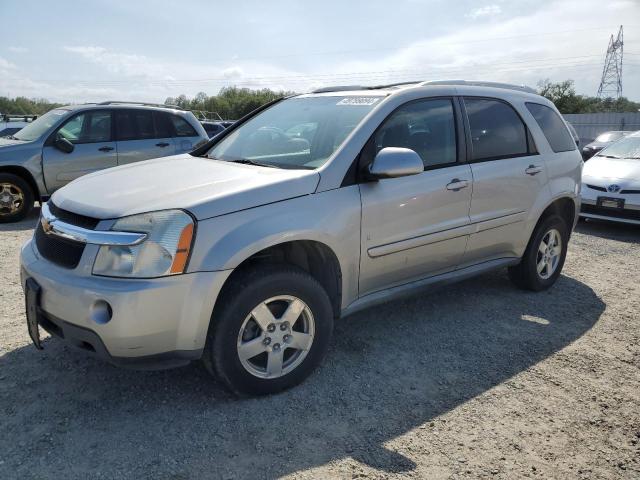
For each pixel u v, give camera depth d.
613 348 3.86
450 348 3.76
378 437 2.71
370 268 3.43
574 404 3.10
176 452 2.54
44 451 2.50
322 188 3.14
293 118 3.98
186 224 2.64
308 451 2.58
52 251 2.85
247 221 2.81
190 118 9.15
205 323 2.70
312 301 3.06
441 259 3.90
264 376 3.00
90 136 8.16
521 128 4.53
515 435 2.78
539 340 3.95
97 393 3.02
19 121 13.66
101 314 2.57
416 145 3.70
